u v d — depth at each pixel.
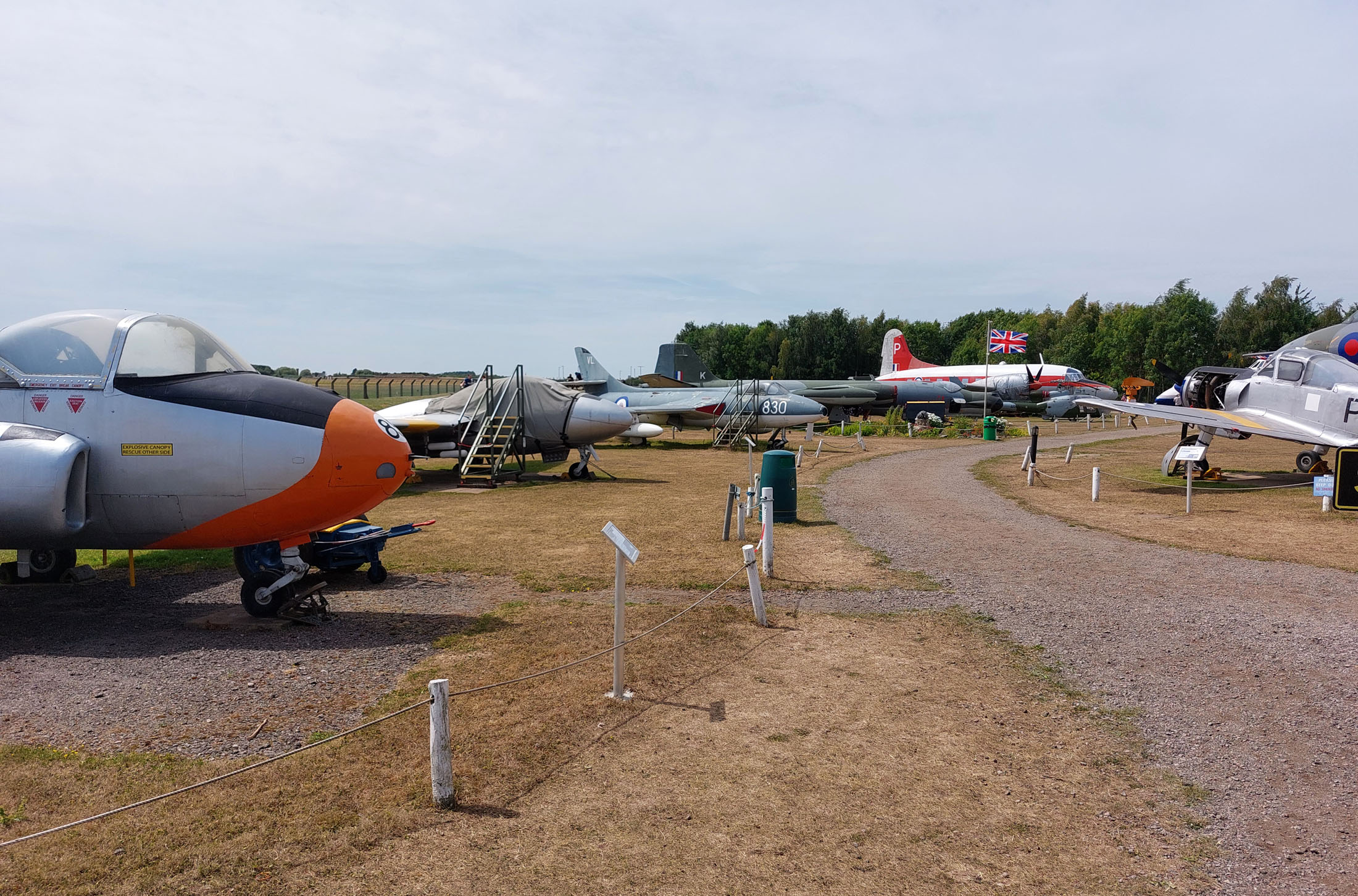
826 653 6.83
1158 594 8.92
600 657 6.59
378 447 7.39
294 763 4.61
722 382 45.19
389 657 6.56
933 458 26.33
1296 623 7.81
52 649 6.82
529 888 3.51
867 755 4.89
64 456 6.72
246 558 7.59
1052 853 3.87
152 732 5.05
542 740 4.99
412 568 10.05
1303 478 20.06
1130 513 14.79
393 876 3.58
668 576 9.64
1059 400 49.38
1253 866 3.79
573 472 20.48
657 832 4.00
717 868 3.69
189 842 3.80
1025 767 4.78
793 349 107.12
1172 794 4.48
